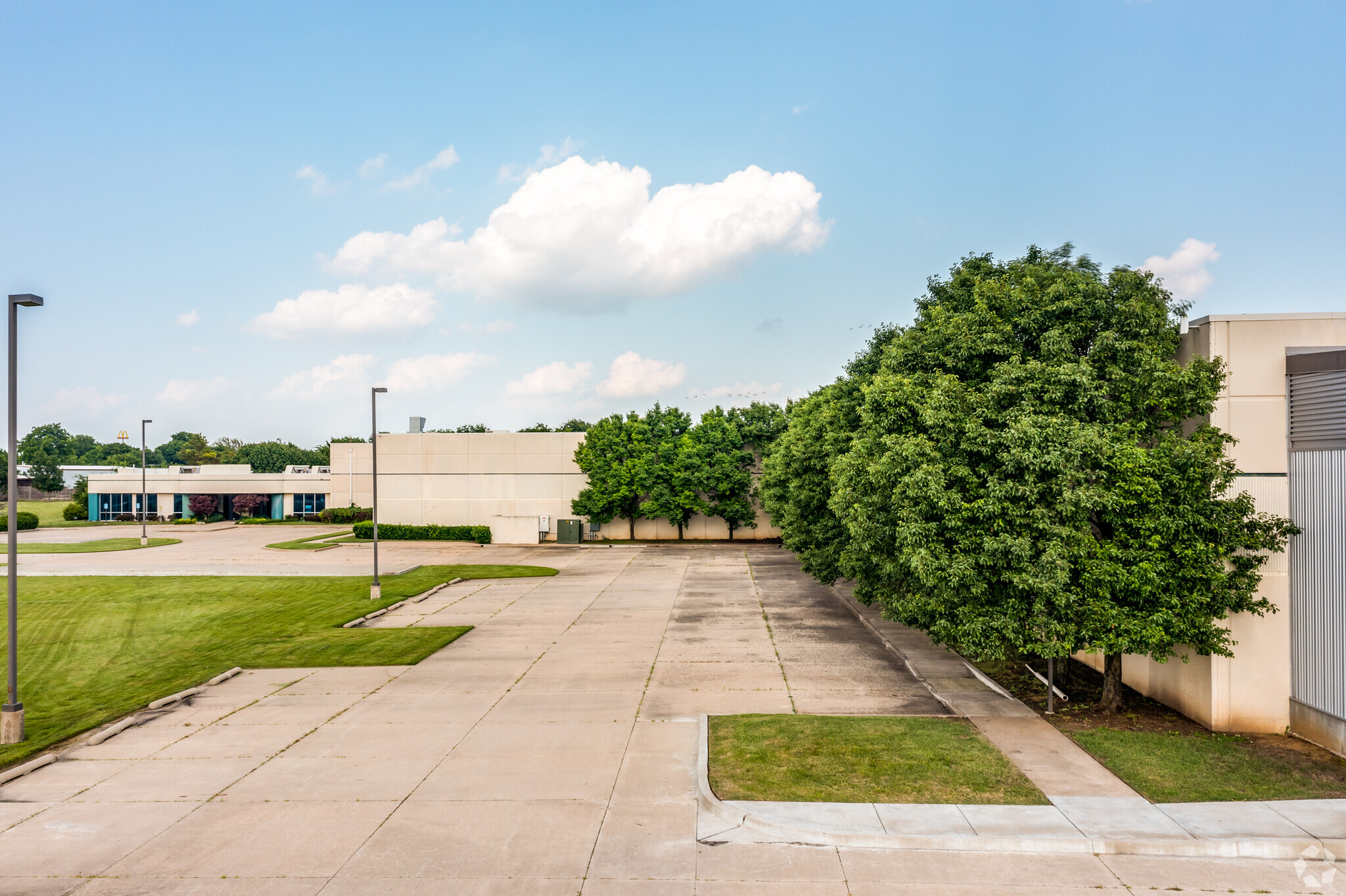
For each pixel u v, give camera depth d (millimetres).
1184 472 12734
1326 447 12914
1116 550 13023
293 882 8961
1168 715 14789
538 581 34344
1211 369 13344
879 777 11609
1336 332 13547
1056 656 13969
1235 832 9719
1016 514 13352
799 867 9172
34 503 111812
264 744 13805
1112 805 10578
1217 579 12578
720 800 10844
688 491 50594
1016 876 8922
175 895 8727
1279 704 13586
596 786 11680
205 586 32688
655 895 8586
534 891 8695
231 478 72625
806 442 26172
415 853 9633
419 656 20359
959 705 15562
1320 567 12953
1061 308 14766
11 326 14188
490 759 12875
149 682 18141
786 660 19875
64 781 12172
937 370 16141
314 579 34531
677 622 24922
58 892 8812
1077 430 13047
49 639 23047
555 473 55750
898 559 16156
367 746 13641
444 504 56094
